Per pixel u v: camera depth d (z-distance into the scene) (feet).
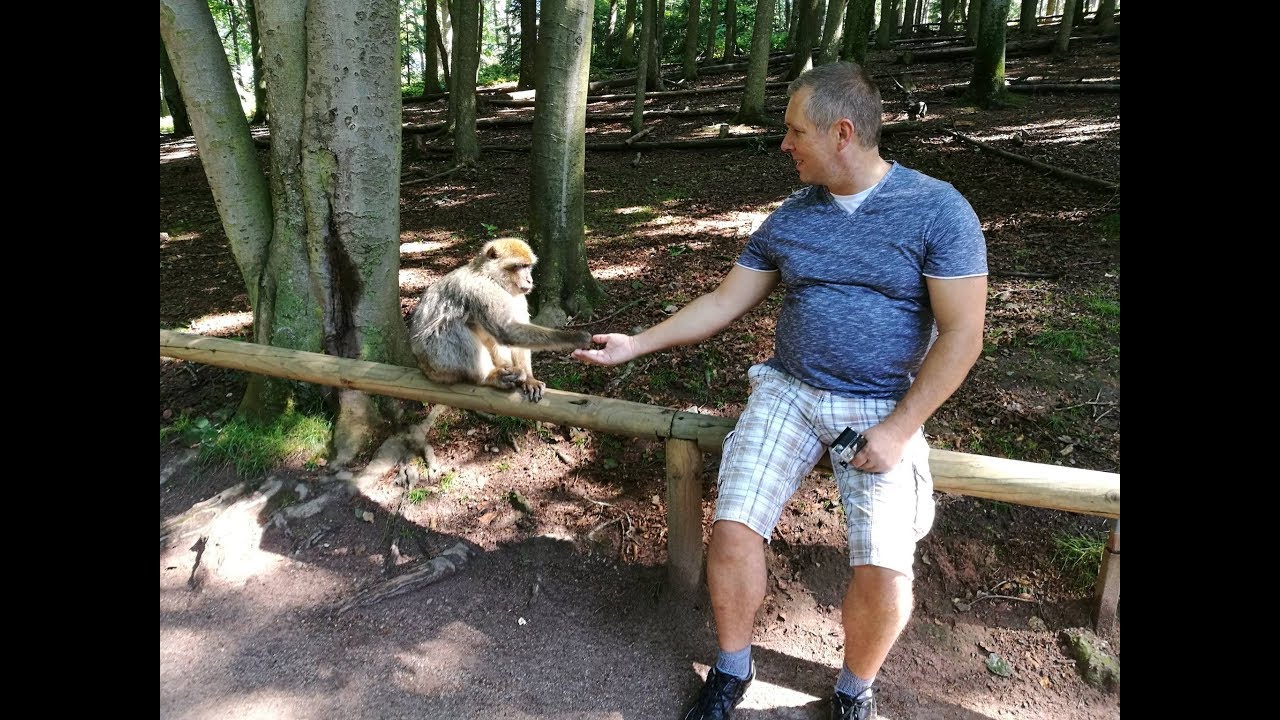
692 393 12.87
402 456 11.46
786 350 7.41
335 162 11.06
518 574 9.71
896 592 6.50
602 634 8.85
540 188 15.53
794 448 7.22
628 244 21.18
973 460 7.37
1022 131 28.50
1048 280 16.07
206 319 18.16
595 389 13.11
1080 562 8.91
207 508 10.48
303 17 10.57
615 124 39.99
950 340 6.36
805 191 7.36
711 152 32.17
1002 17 32.65
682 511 8.72
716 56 73.00
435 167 33.55
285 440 11.57
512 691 8.08
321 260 11.62
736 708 7.78
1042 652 8.38
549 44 14.58
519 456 11.57
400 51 11.37
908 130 30.27
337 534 10.35
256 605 9.28
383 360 12.17
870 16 56.13
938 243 6.43
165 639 8.73
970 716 7.77
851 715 7.25
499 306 9.91
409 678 8.25
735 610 7.11
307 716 7.79
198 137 11.56
